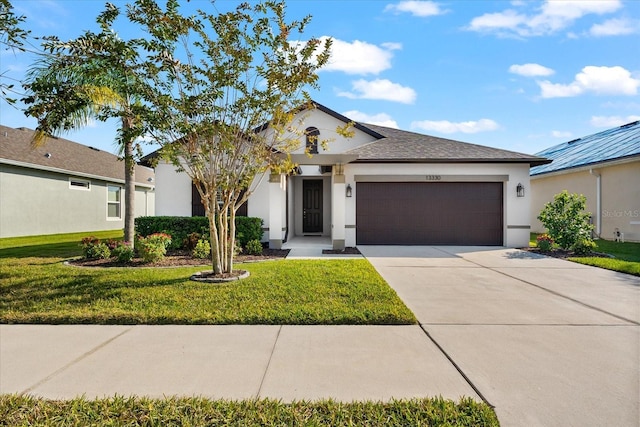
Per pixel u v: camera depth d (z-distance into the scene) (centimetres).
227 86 645
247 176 694
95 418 269
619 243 1365
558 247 1192
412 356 381
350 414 274
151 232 1177
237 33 625
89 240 986
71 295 596
